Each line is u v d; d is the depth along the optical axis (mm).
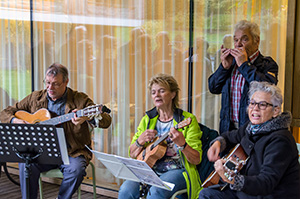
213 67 2822
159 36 3016
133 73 3168
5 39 3801
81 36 3359
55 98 2801
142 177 2008
